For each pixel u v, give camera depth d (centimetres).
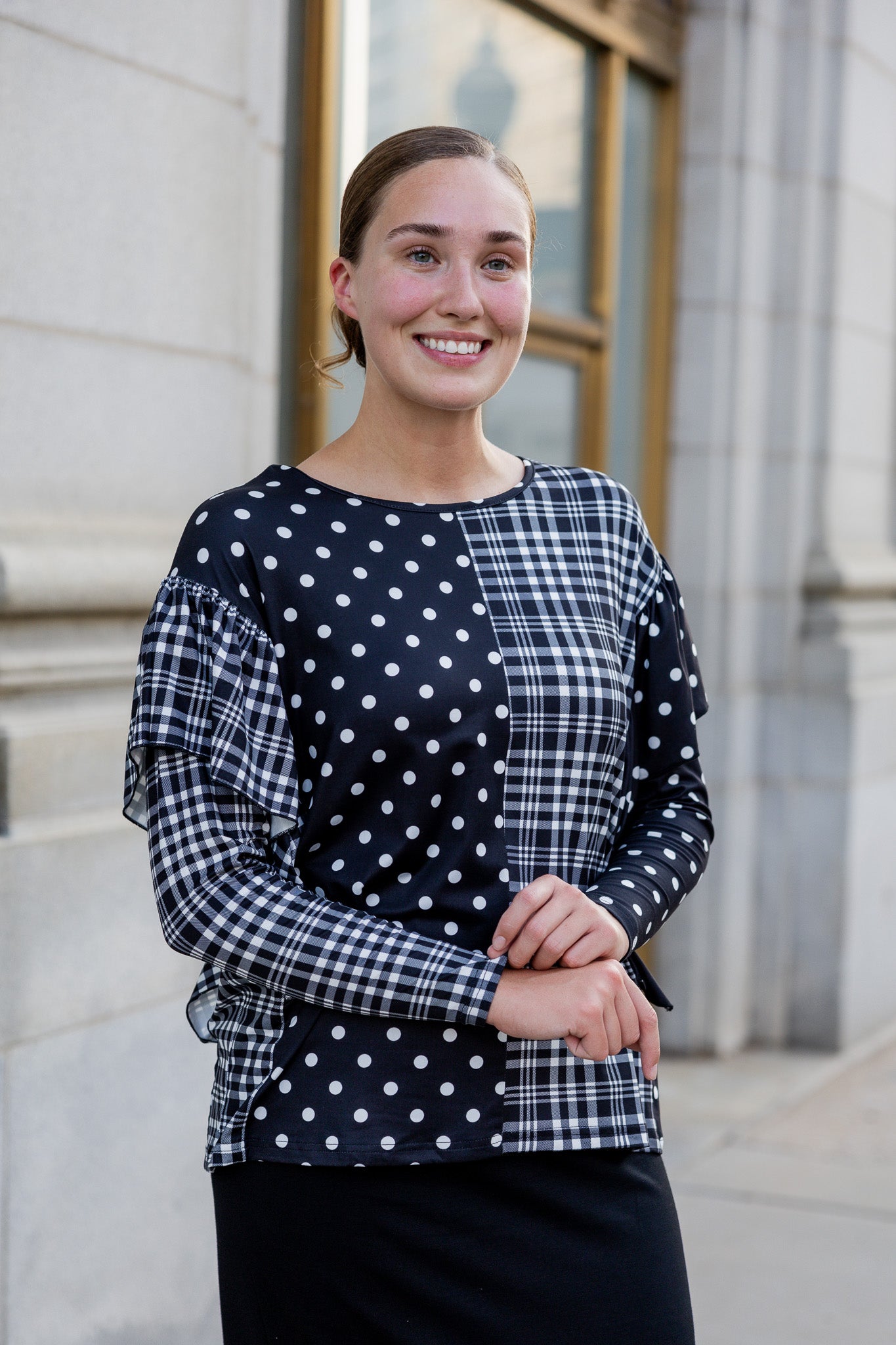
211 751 137
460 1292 141
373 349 148
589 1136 145
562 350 438
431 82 376
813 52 481
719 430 472
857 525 527
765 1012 502
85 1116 233
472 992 133
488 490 155
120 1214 240
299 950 133
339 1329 141
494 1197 142
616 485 161
